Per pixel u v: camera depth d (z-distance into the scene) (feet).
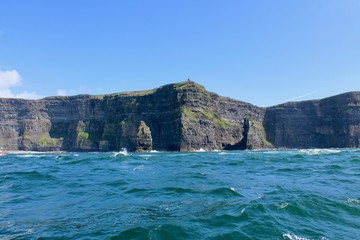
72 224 47.39
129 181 91.25
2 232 44.14
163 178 97.81
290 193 66.95
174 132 649.61
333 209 53.42
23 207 60.80
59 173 117.70
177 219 47.67
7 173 117.80
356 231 43.24
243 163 164.96
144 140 638.94
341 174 104.42
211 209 53.67
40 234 42.65
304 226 44.78
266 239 39.52
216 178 97.04
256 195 65.92
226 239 39.29
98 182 91.15
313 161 166.61
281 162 165.07
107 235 40.83
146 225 44.06
